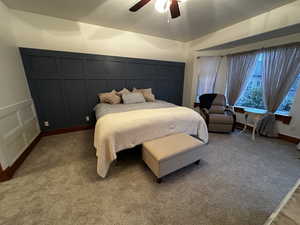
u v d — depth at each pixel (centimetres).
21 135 207
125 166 191
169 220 117
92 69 316
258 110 296
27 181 159
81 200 134
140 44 368
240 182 162
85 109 327
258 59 318
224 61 387
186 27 311
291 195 74
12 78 207
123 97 322
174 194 144
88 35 302
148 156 168
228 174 176
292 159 211
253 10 227
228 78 377
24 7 229
